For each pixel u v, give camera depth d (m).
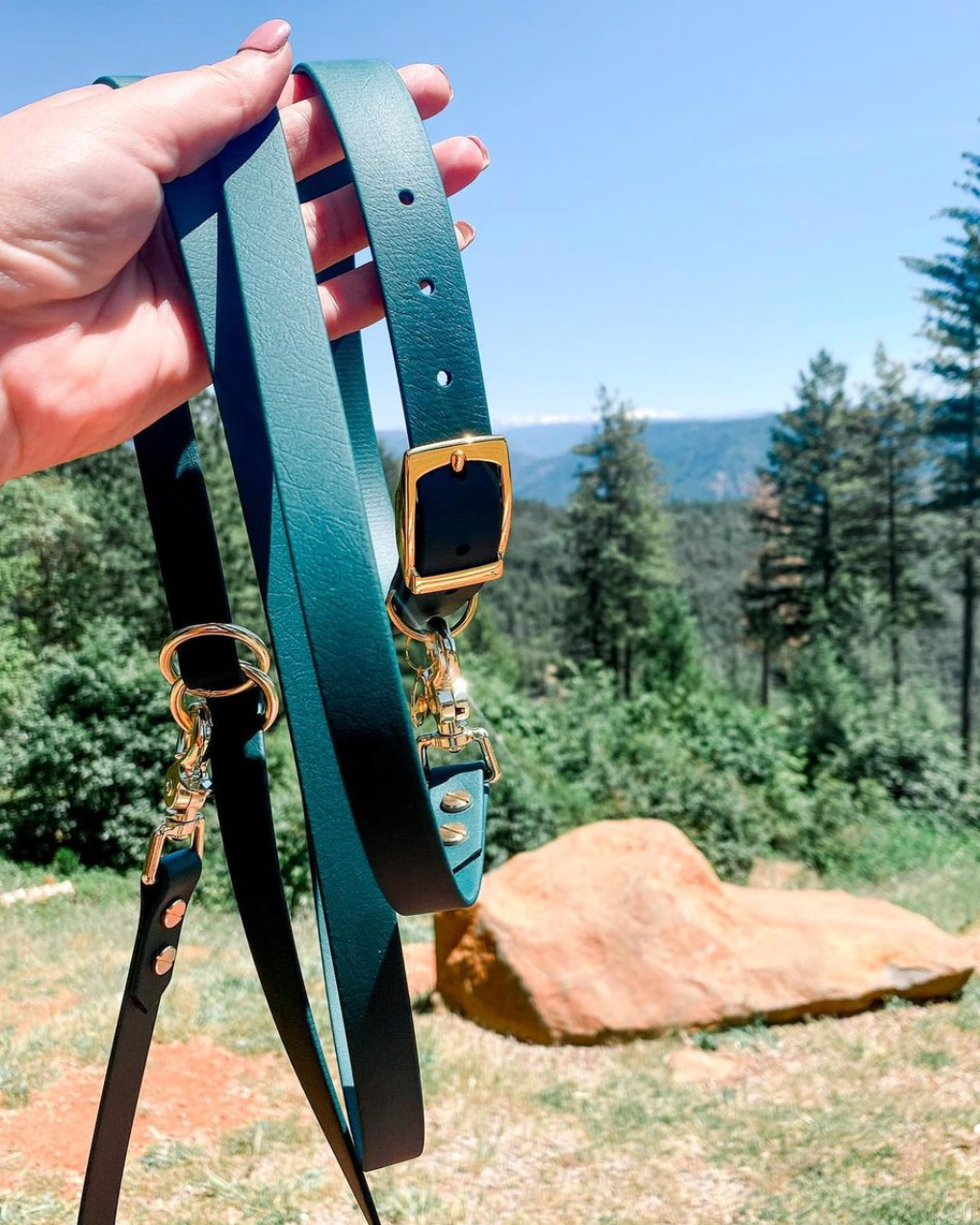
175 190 0.84
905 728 21.12
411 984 7.38
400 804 0.68
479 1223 4.05
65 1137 4.30
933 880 12.44
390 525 1.11
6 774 14.86
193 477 0.93
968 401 38.56
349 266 1.21
